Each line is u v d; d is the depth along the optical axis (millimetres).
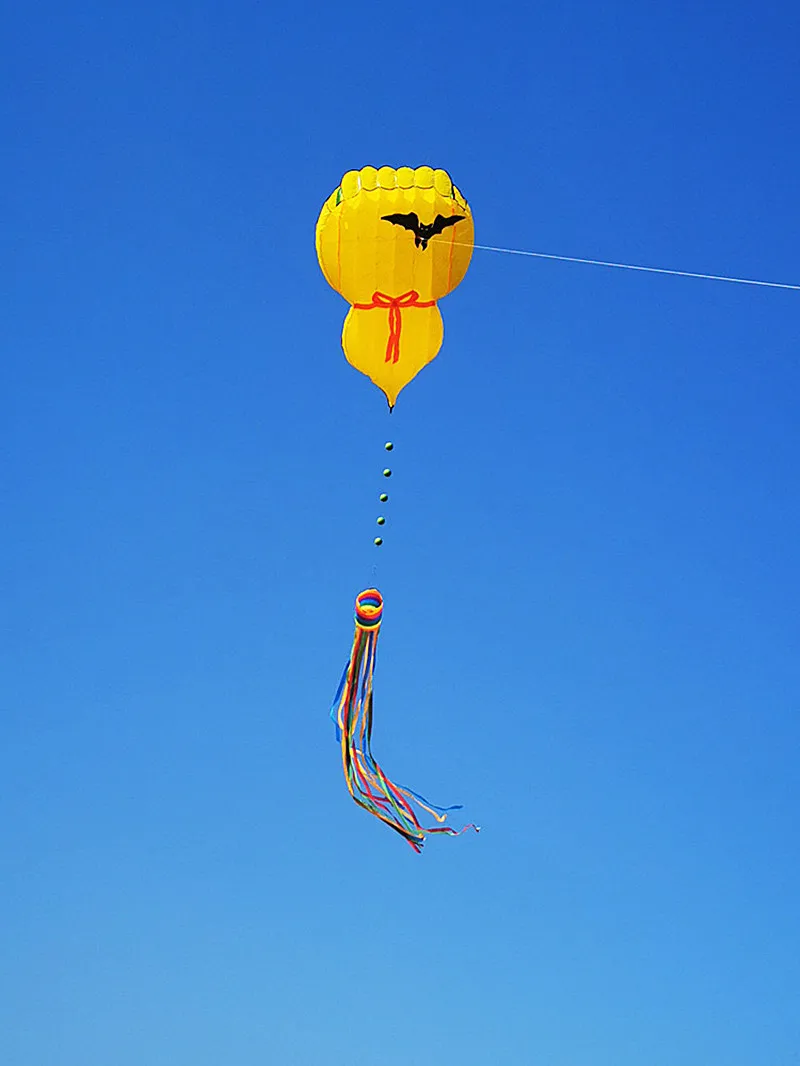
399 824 10750
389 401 11422
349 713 10844
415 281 10953
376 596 10891
